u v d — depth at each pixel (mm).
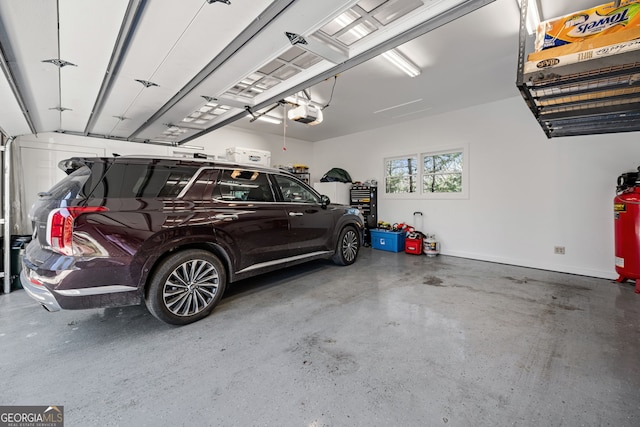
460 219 5145
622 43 1700
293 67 2742
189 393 1536
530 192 4332
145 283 2143
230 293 3139
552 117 2686
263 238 2984
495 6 2289
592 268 3836
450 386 1585
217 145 5941
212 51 2074
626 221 3215
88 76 2369
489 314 2568
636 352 1927
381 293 3146
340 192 6531
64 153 4371
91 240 1919
